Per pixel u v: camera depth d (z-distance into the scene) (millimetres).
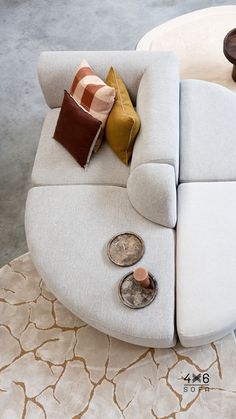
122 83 2648
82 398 2393
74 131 2574
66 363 2494
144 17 4027
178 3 4074
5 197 3209
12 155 3391
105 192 2541
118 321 2180
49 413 2375
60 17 4168
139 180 2334
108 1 4207
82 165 2627
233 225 2328
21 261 2881
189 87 2828
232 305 2152
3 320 2676
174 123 2445
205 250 2279
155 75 2619
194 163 2541
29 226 2482
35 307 2695
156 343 2189
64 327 2604
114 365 2455
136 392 2371
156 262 2291
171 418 2285
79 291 2268
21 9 4289
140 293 2217
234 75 3176
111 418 2322
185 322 2143
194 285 2207
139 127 2482
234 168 2502
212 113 2703
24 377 2482
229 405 2283
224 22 3480
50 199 2549
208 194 2439
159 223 2395
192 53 3350
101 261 2330
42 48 3977
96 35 3984
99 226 2428
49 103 2932
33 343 2576
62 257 2361
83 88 2582
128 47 3861
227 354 2410
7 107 3648
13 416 2389
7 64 3914
